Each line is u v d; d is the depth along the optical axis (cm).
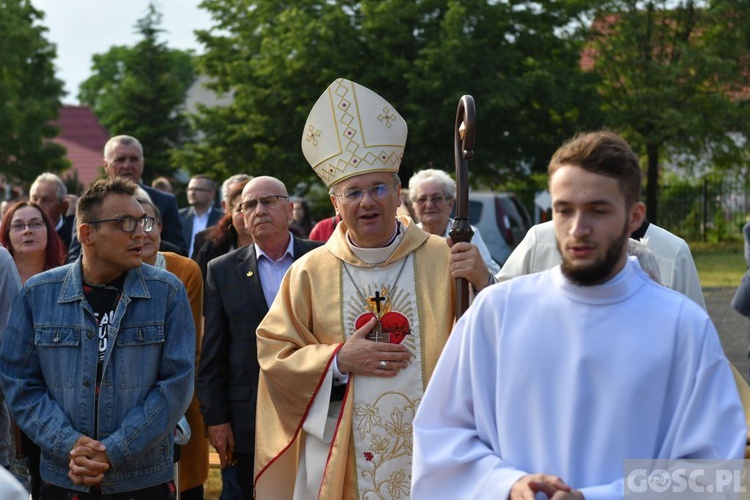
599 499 243
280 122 2639
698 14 2847
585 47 2914
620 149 246
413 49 2542
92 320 388
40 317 391
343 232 423
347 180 405
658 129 2828
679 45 2759
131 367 385
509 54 2473
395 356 392
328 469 390
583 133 256
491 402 269
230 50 2897
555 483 246
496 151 2602
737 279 1908
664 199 2973
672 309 253
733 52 2861
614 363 251
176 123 3738
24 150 3009
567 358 256
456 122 375
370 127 405
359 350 392
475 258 373
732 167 3034
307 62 2539
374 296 405
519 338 262
